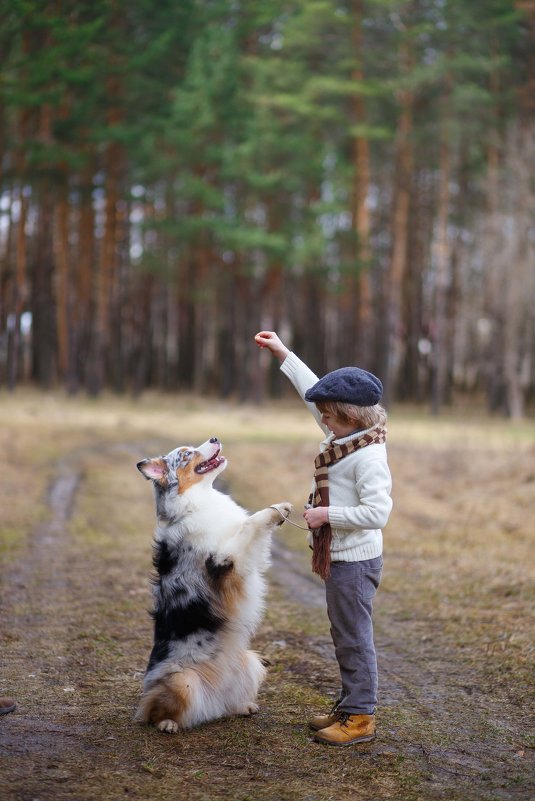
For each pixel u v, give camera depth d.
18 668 4.58
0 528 8.82
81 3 21.91
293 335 40.84
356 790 3.10
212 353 42.50
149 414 24.80
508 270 29.00
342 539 3.51
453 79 28.92
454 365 42.38
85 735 3.58
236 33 30.17
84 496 11.29
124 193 30.53
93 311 35.19
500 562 7.41
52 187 28.05
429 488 12.16
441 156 30.06
